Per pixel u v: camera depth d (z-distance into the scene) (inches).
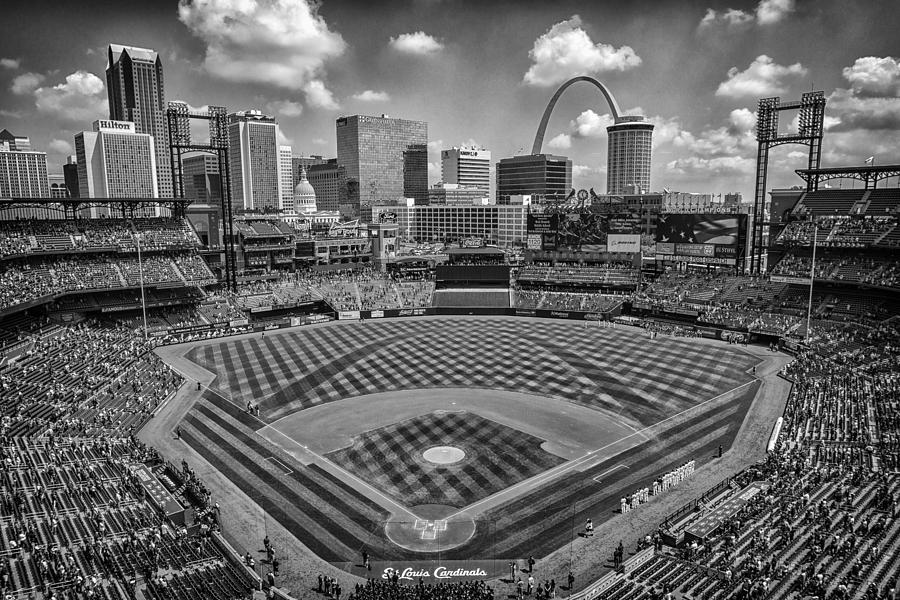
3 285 3378.4
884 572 1277.1
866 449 1982.0
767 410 2539.4
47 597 1235.2
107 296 4025.6
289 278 5433.1
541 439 2281.0
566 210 5246.1
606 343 3737.7
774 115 4515.3
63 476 1881.2
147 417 2508.6
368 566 1503.4
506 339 3882.9
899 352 2933.1
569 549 1563.7
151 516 1670.8
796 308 3900.1
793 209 4414.4
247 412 2600.9
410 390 2906.0
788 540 1459.2
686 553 1455.5
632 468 2025.1
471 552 1560.0
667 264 5221.5
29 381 2647.6
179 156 4793.3
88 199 4040.4
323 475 2000.5
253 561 1494.8
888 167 3956.7
